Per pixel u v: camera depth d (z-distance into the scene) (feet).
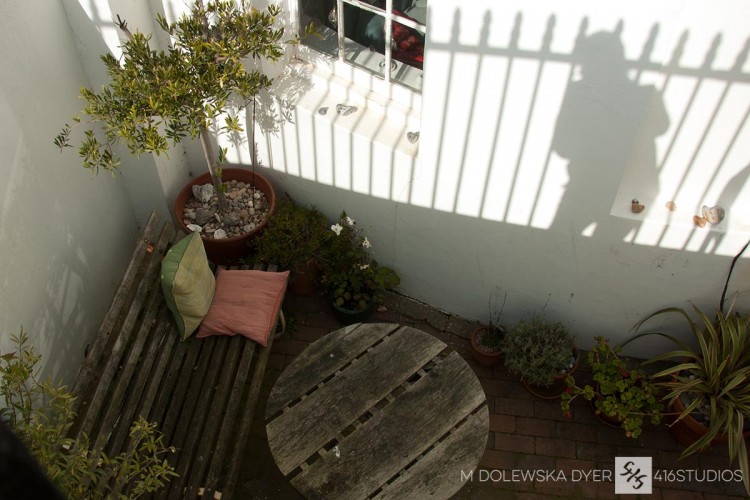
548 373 13.17
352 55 12.82
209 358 12.24
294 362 11.66
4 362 10.30
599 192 11.18
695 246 11.59
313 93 13.17
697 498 12.76
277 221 14.07
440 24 10.18
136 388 11.07
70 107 12.05
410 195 13.06
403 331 12.01
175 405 11.47
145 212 14.96
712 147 10.90
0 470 2.25
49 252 11.68
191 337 12.36
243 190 14.85
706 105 10.36
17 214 10.63
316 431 10.87
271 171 14.67
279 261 14.02
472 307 14.76
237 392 11.73
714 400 11.88
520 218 12.32
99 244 13.58
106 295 14.17
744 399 11.76
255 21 11.26
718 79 9.97
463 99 10.96
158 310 12.09
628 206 11.66
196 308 11.93
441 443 10.68
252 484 12.84
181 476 10.74
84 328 13.29
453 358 11.65
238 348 12.31
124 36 11.84
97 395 10.19
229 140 14.32
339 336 11.97
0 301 10.27
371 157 12.80
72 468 8.04
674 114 10.62
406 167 12.53
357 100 13.07
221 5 11.28
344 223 14.43
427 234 13.65
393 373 11.50
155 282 12.21
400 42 12.11
